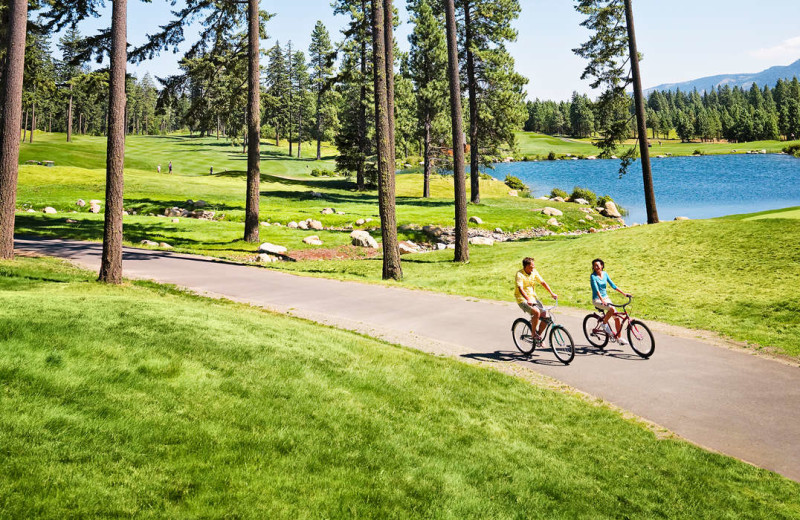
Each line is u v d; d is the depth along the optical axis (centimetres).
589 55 2920
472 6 4472
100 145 9831
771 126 17762
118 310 954
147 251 2353
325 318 1324
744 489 583
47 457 434
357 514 449
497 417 754
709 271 1741
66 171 5191
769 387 888
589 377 965
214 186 5119
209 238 2858
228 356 798
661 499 556
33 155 7038
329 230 3422
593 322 1227
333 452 559
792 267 1612
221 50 2530
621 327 1109
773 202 5559
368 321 1329
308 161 9856
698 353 1086
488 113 4569
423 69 5444
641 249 2116
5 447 431
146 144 11406
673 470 621
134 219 3275
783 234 1922
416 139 5734
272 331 1024
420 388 830
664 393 878
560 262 2147
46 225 2862
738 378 936
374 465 548
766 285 1518
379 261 2567
